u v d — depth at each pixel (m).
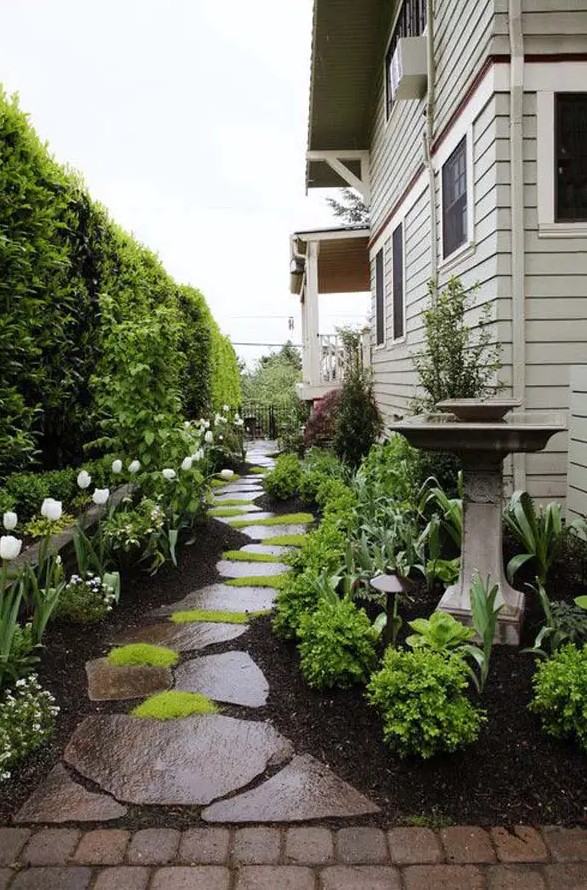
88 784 2.21
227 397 15.26
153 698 2.77
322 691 2.75
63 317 5.13
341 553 3.85
